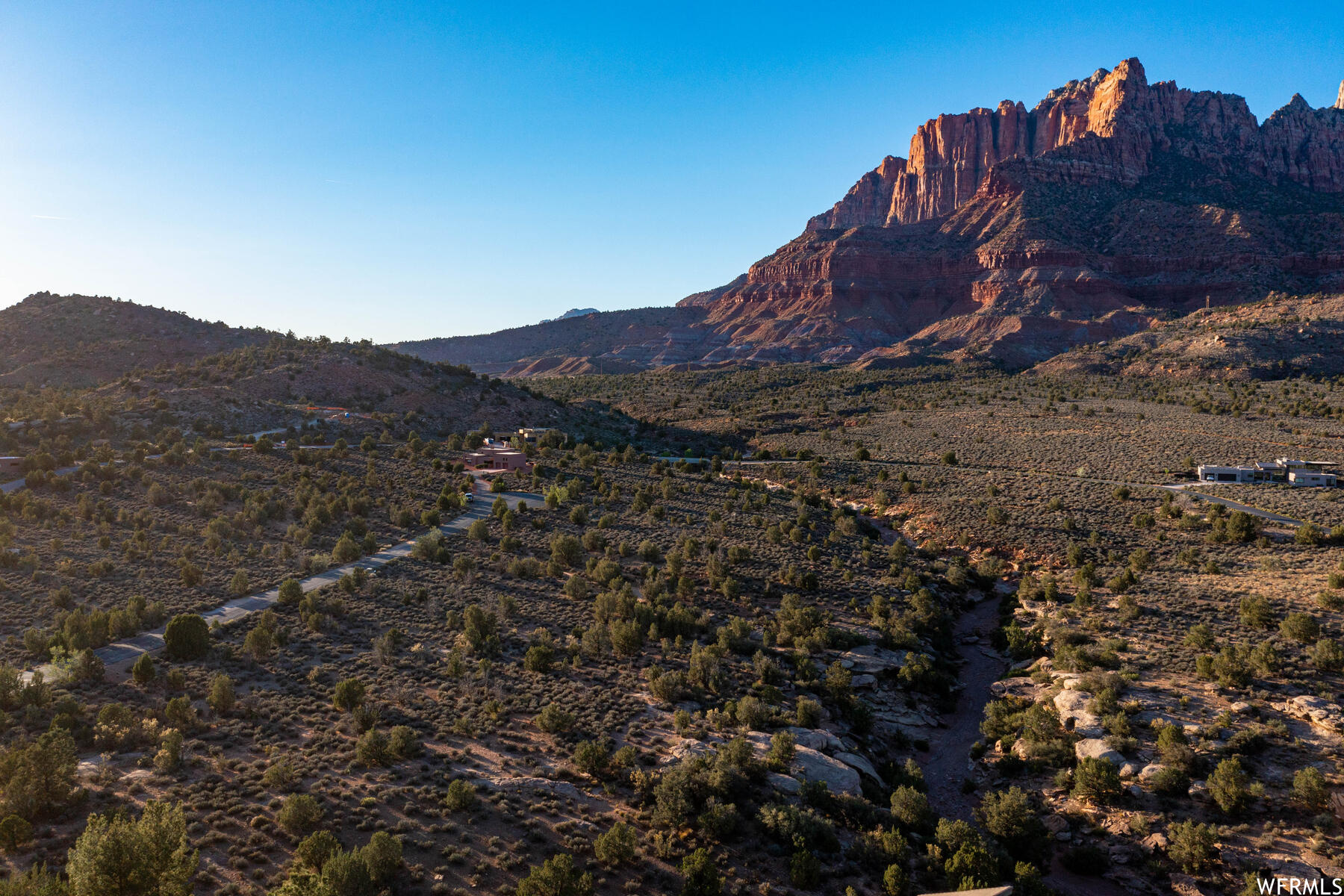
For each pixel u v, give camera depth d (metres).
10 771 28.91
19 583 60.50
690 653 54.19
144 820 24.44
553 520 93.12
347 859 25.00
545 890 26.25
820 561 81.56
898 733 49.19
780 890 29.53
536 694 45.47
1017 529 92.44
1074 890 34.59
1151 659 53.47
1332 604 57.84
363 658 49.28
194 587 63.28
